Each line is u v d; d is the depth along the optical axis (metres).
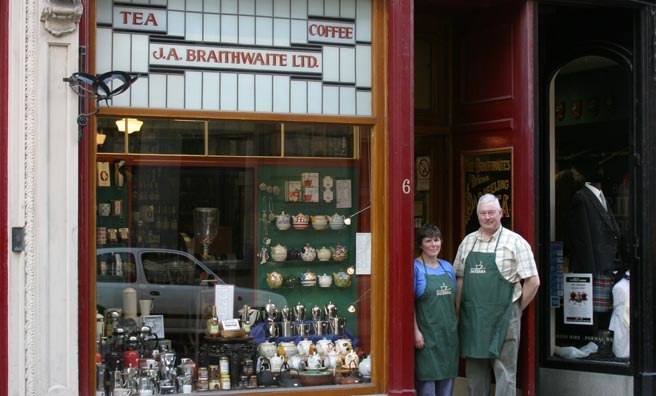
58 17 5.79
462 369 8.07
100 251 6.24
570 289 8.19
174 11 6.51
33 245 5.79
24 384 5.77
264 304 6.84
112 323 6.29
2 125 5.80
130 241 6.38
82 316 6.04
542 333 8.07
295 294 6.93
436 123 8.29
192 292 6.59
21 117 5.77
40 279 5.81
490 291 6.95
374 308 6.90
